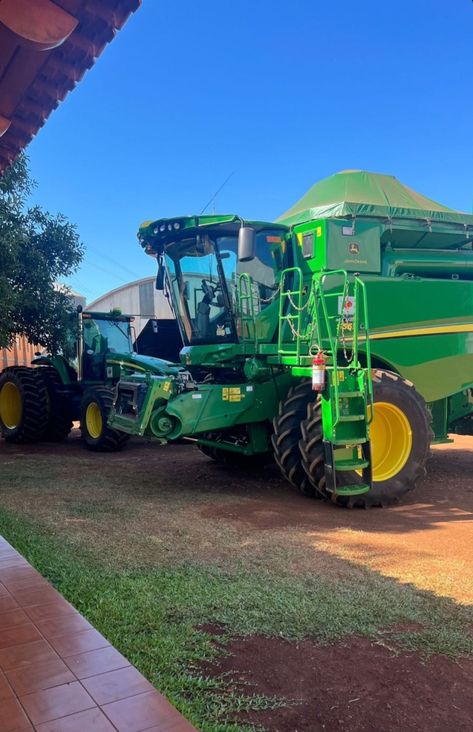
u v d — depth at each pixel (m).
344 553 4.76
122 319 11.83
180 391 6.86
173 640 3.15
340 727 2.52
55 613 2.86
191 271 7.68
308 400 6.65
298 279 7.09
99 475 7.95
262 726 2.50
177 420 6.78
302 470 6.59
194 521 5.65
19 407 11.57
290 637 3.28
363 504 6.31
